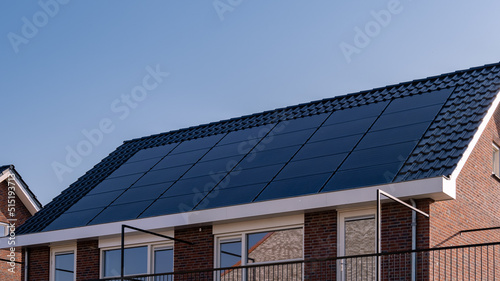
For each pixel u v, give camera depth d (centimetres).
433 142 1847
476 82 2072
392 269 1738
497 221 1980
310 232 1852
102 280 1923
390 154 1866
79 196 2369
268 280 1773
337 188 1803
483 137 1981
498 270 1941
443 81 2175
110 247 2158
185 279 2008
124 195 2241
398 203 1761
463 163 1769
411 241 1727
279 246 1903
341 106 2258
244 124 2406
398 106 2109
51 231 2184
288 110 2392
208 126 2542
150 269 2081
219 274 1969
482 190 1938
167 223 1997
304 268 1836
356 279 1689
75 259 2206
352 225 1811
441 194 1684
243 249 1944
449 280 1748
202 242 2008
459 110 1948
